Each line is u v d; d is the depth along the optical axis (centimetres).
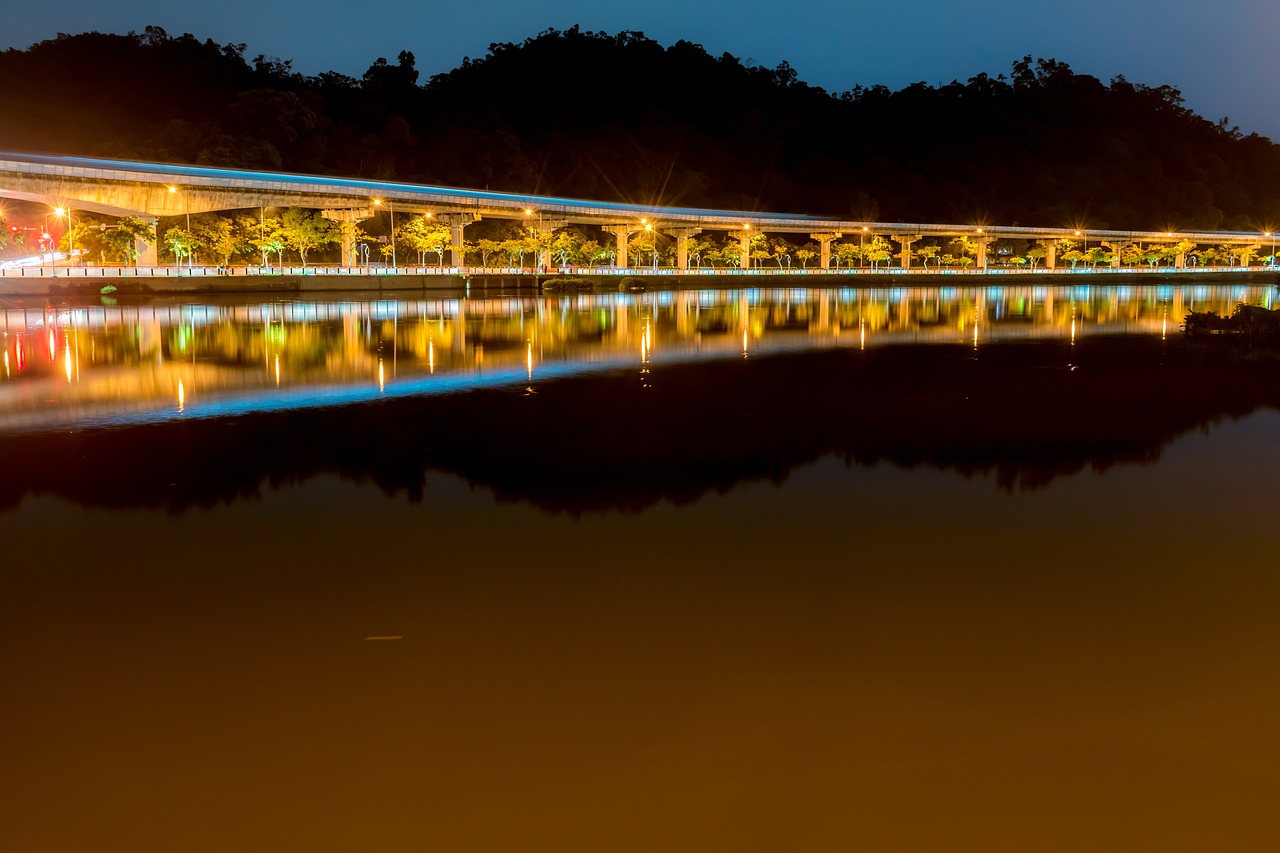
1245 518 1633
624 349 4522
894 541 1505
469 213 11356
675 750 895
